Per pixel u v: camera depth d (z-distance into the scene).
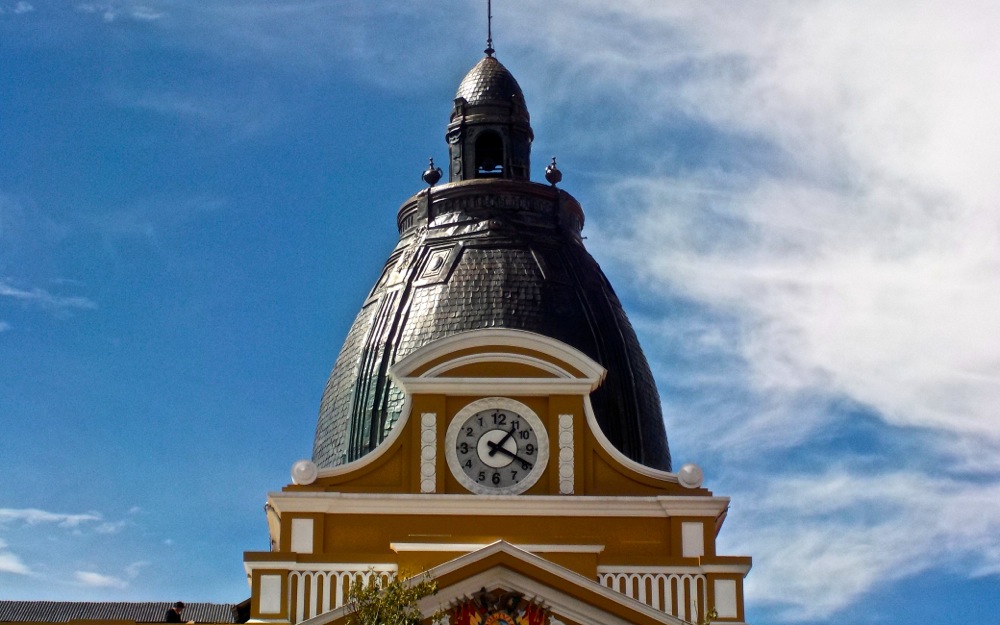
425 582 54.72
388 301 70.75
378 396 69.12
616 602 57.19
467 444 61.38
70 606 74.00
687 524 60.53
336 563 59.03
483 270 70.25
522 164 75.12
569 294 70.38
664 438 71.19
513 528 60.34
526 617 57.00
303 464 60.97
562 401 61.78
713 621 58.91
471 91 75.75
